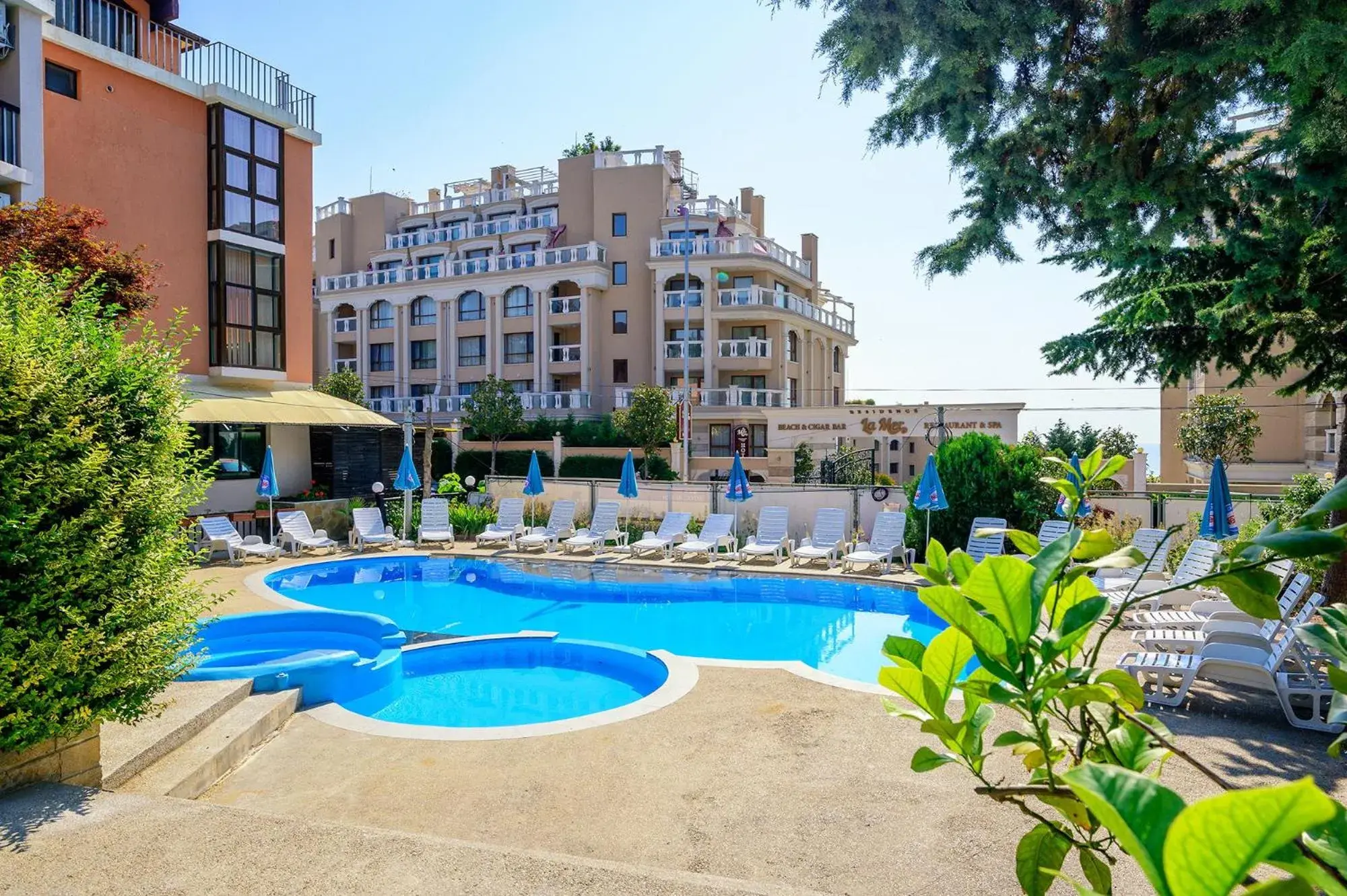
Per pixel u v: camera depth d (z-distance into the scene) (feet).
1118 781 3.32
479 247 157.38
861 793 18.95
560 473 115.03
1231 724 23.40
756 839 16.65
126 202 62.23
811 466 103.40
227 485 68.28
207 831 13.94
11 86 50.16
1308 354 25.62
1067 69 17.08
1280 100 15.23
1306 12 13.51
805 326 147.64
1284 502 40.78
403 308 158.20
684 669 29.91
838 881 14.90
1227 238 20.07
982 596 6.09
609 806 18.38
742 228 152.46
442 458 119.44
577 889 12.03
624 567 56.59
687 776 20.13
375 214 170.71
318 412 70.18
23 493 15.24
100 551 16.11
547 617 45.73
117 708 16.80
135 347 18.69
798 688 27.68
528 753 21.79
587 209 149.48
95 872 12.46
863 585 49.39
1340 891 3.20
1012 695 6.28
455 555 60.03
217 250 67.67
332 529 70.33
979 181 18.98
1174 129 16.69
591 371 142.31
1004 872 15.19
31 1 50.39
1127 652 30.30
